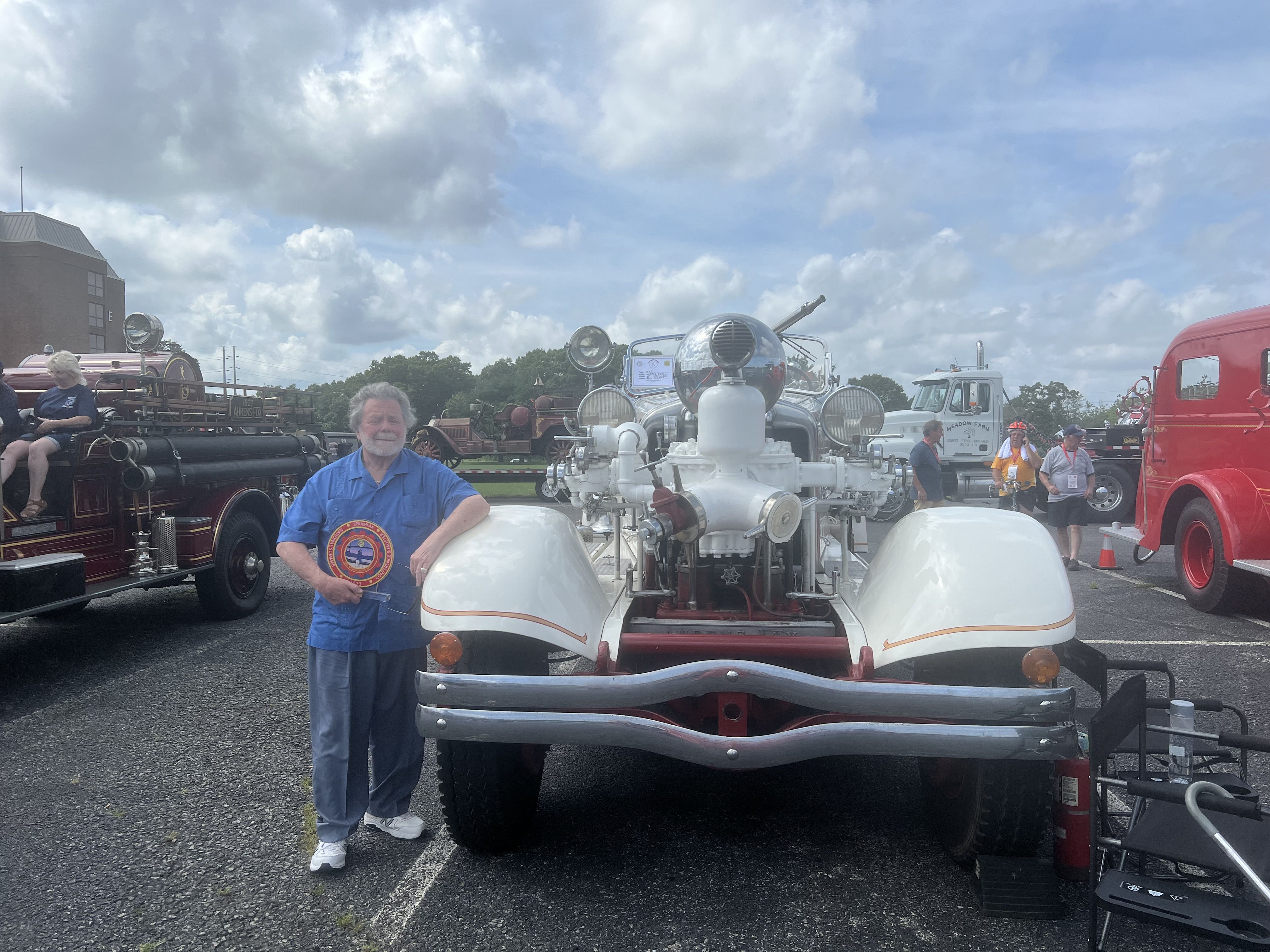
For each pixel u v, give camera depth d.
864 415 3.41
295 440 7.67
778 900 2.62
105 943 2.42
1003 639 2.39
